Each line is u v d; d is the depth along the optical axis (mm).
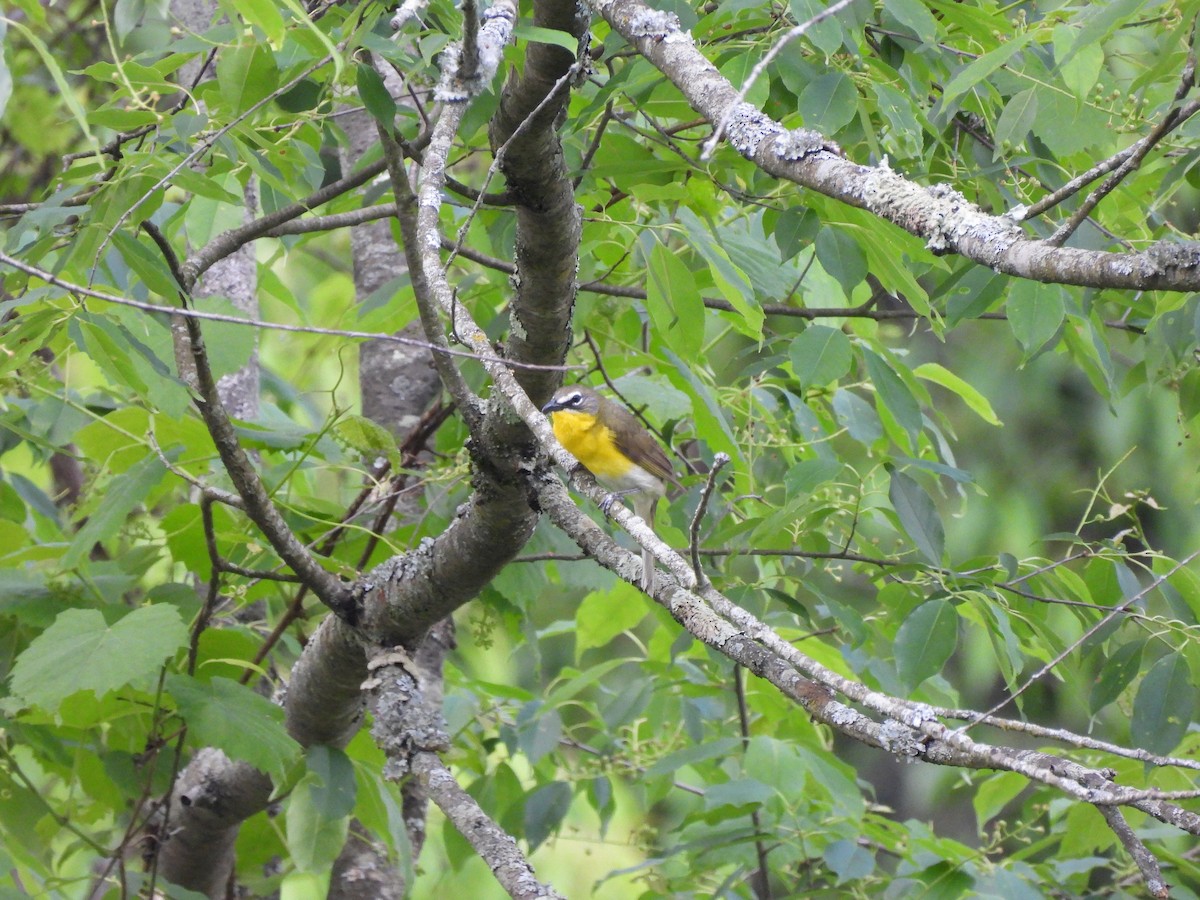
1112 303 10164
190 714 7359
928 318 8062
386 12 7090
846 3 4395
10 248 7340
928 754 4539
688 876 10531
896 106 7309
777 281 9297
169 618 6988
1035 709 8570
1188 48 6516
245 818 9148
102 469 9188
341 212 10180
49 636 6922
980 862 9391
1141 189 8984
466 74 6426
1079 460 19078
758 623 5430
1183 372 8891
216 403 7312
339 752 8273
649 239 8523
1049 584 8484
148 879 8211
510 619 10758
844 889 10094
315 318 16531
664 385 10133
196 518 9016
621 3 6176
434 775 7082
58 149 13023
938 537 8055
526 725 11078
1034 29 8047
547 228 6742
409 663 7812
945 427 10945
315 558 8641
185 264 7812
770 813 10312
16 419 9562
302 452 9914
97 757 8977
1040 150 8977
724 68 7254
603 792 11195
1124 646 7863
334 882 10914
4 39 5164
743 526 8508
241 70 6781
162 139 7508
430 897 13648
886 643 11422
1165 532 18125
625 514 6094
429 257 6613
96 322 6262
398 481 9773
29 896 7277
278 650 10773
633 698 10930
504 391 6598
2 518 9492
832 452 9930
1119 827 4695
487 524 7461
